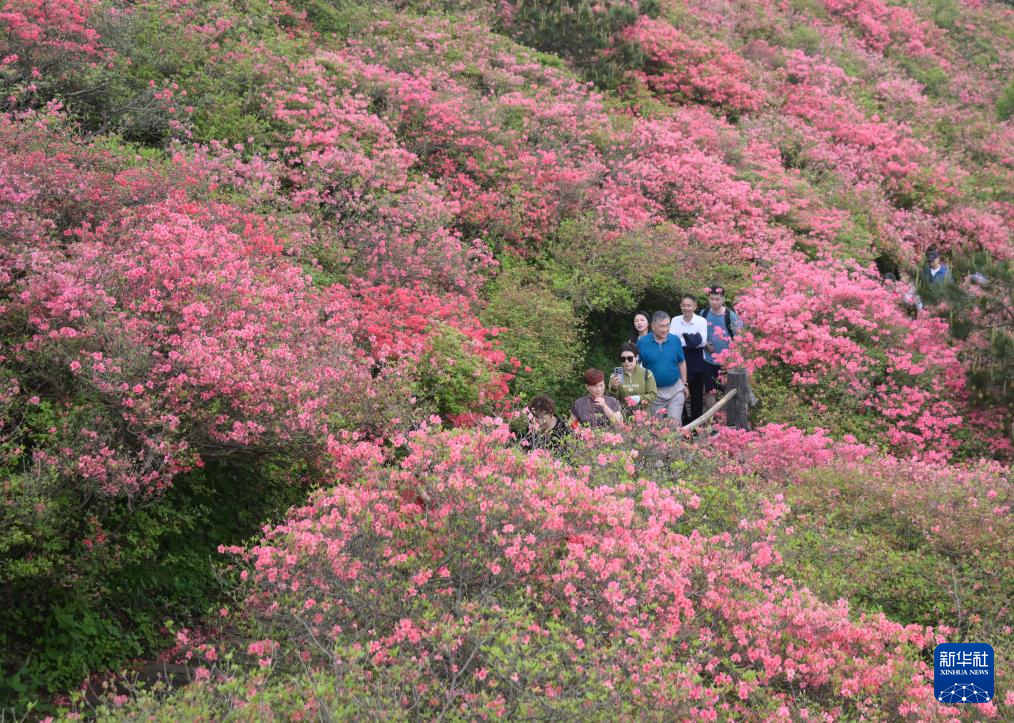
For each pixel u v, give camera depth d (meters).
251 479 7.36
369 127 12.95
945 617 6.73
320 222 11.16
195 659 5.98
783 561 6.48
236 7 15.01
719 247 15.14
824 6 29.55
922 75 28.03
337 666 4.41
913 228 19.23
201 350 6.04
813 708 4.98
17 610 5.47
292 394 6.48
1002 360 11.06
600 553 5.29
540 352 11.82
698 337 11.69
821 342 11.45
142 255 6.85
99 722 4.14
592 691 4.23
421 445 5.80
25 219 6.84
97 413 5.89
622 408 9.30
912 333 12.19
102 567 5.70
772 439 8.95
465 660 4.68
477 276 12.36
